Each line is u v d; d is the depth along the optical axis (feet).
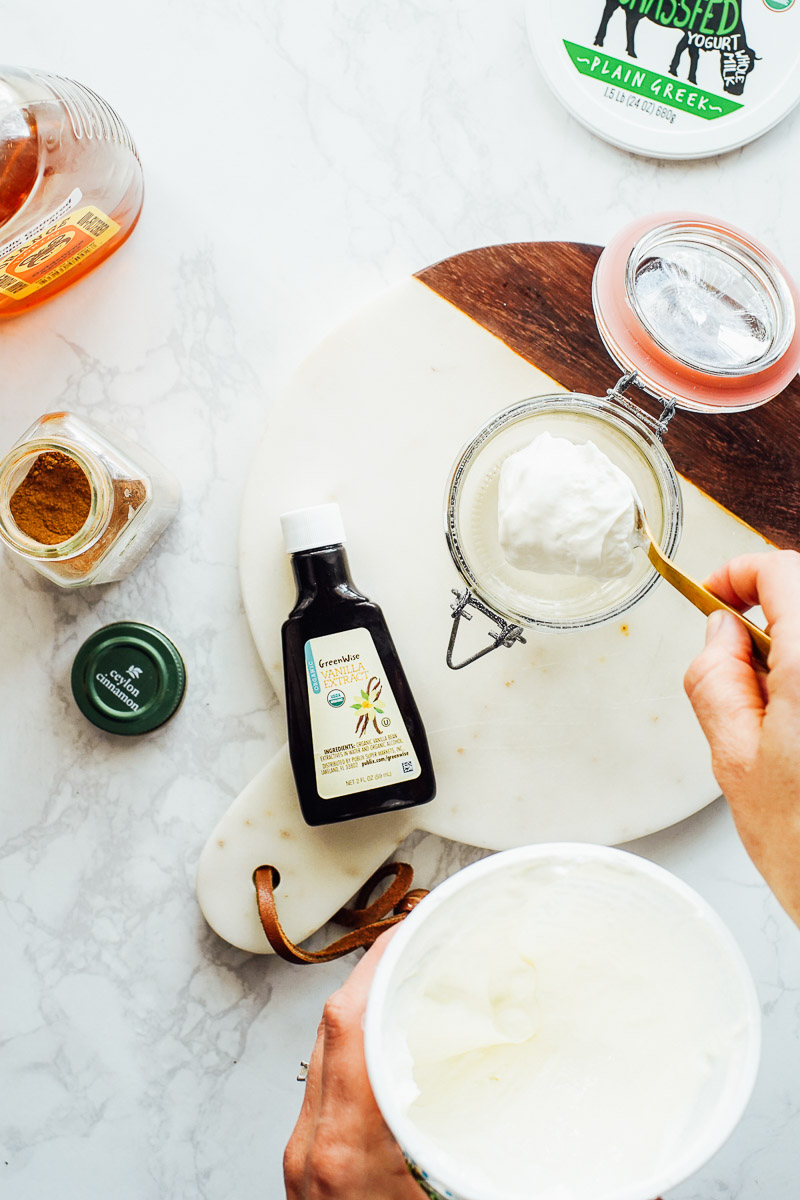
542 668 2.17
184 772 2.33
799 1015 2.32
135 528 2.13
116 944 2.34
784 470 2.13
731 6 2.19
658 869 1.60
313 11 2.28
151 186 2.29
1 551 2.33
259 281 2.30
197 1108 2.34
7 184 1.92
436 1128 1.74
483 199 2.31
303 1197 1.68
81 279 2.28
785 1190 2.32
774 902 2.31
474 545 2.09
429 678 2.17
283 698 2.19
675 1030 1.68
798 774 1.36
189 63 2.29
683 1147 1.53
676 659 2.16
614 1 2.20
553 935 1.78
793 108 2.24
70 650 2.34
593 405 1.93
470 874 1.60
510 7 2.28
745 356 2.06
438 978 1.75
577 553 1.77
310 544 2.00
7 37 2.27
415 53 2.29
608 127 2.26
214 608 2.32
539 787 2.16
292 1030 2.35
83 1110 2.34
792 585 1.50
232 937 2.18
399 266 2.32
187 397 2.31
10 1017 2.34
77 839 2.34
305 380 2.14
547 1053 1.84
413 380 2.15
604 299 2.02
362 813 2.09
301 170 2.30
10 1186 2.33
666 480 1.93
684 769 2.16
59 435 2.01
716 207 2.31
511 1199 1.37
